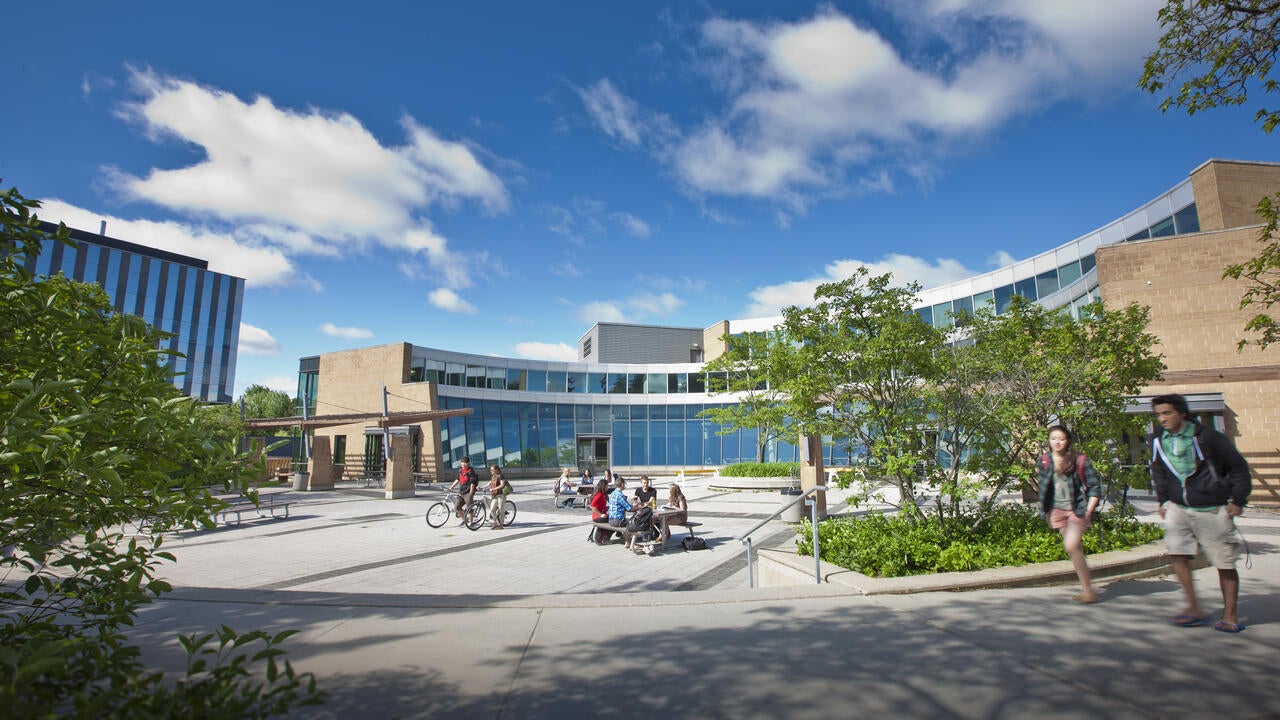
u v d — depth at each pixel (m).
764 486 24.42
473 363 43.75
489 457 41.31
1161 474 4.92
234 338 66.38
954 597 5.69
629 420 48.84
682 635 4.77
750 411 27.89
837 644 4.46
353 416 31.97
